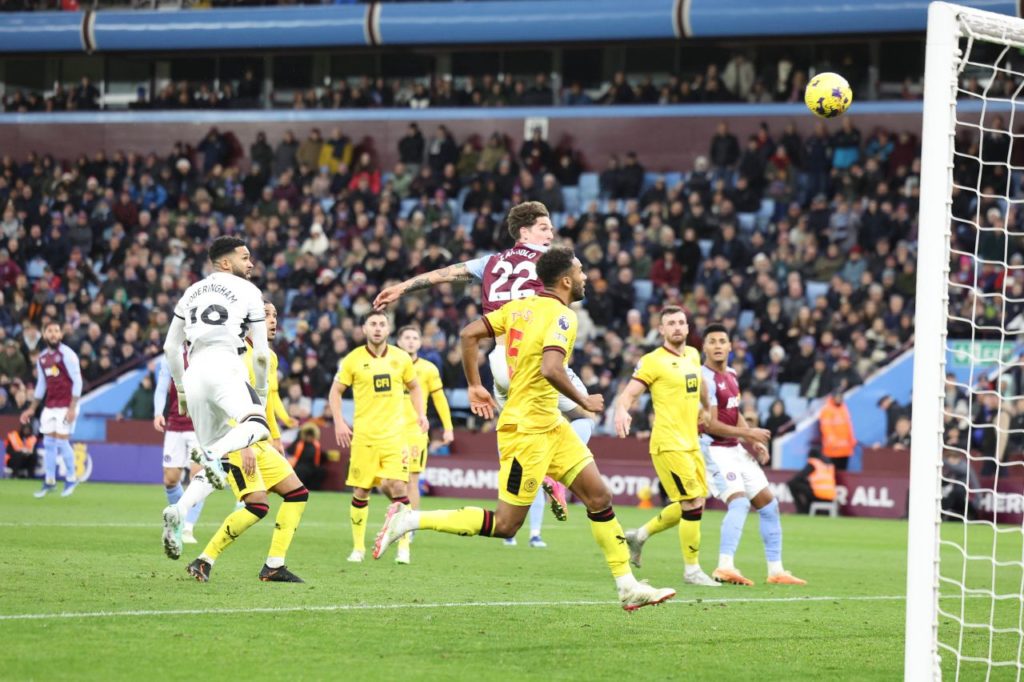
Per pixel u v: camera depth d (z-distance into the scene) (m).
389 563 17.12
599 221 41.09
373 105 49.31
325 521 24.22
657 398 16.02
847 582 16.86
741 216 42.88
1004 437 31.41
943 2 9.79
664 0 43.62
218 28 47.62
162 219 45.75
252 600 12.50
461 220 44.50
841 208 39.44
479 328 11.41
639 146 46.50
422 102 49.09
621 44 46.59
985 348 35.34
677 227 40.53
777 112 44.94
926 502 9.22
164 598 12.37
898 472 31.84
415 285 13.40
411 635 10.84
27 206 47.06
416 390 18.11
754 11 42.53
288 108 51.38
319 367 37.03
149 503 27.12
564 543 21.67
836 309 36.53
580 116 46.97
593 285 38.59
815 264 38.59
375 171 45.94
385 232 41.94
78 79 53.28
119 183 47.53
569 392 10.79
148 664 9.11
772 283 36.91
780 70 45.88
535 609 12.80
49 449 28.91
